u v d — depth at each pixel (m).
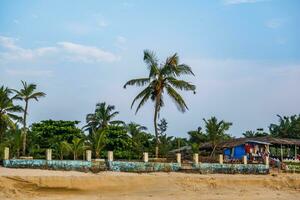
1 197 33.78
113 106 72.69
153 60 51.91
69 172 40.72
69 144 57.12
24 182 36.28
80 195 37.62
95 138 57.09
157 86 51.59
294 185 49.12
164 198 37.38
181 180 43.56
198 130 83.19
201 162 50.78
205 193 41.00
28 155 61.44
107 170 43.34
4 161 39.72
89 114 72.75
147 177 42.16
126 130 70.25
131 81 52.03
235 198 39.06
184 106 51.97
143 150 69.00
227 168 50.47
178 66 51.62
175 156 55.03
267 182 48.22
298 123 97.19
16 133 57.81
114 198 36.66
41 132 66.06
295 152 68.44
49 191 36.97
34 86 61.06
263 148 65.12
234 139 71.38
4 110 56.62
